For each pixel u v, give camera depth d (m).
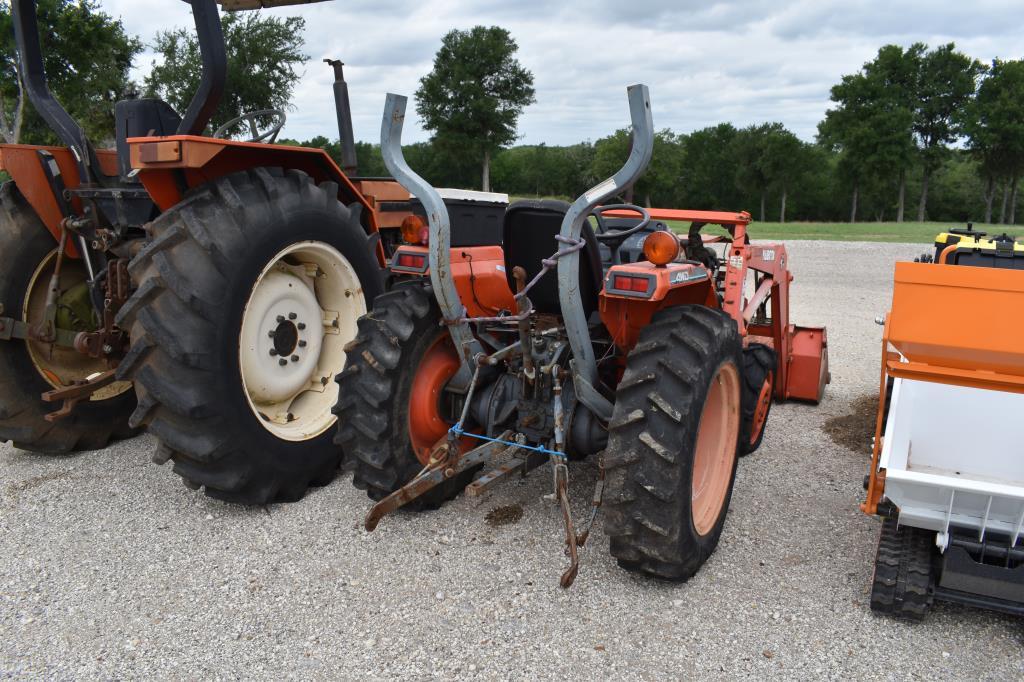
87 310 4.64
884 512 2.84
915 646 2.62
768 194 85.50
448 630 2.71
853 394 5.86
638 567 2.93
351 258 4.18
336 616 2.81
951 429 3.13
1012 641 2.66
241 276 3.49
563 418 3.32
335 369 4.23
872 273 13.62
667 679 2.44
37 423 4.36
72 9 21.75
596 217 3.96
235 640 2.68
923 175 75.56
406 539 3.39
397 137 3.15
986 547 2.61
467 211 4.44
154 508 3.78
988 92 65.50
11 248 4.25
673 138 72.00
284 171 3.88
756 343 4.66
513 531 3.46
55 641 2.68
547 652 2.58
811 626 2.74
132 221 4.07
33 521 3.63
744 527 3.55
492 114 53.59
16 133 21.64
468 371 3.54
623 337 3.32
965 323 2.69
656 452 2.72
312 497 3.93
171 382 3.36
